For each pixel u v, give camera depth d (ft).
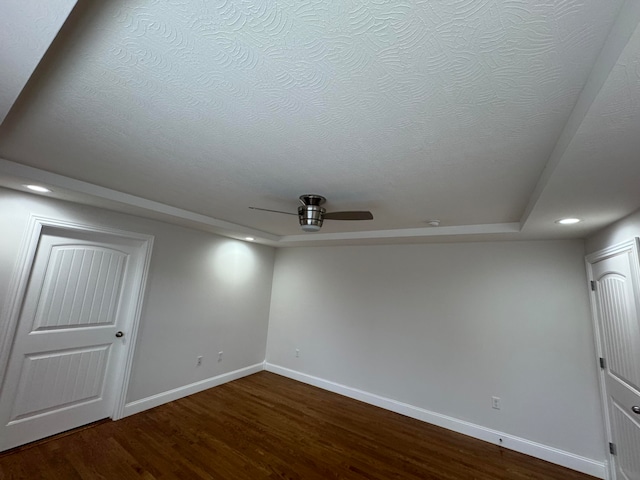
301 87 3.66
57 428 8.75
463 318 11.18
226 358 14.03
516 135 4.48
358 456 8.69
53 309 8.75
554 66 3.06
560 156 4.36
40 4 2.30
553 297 9.73
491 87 3.45
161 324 11.33
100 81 3.75
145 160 6.27
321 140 5.01
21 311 8.10
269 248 16.85
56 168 6.89
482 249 11.21
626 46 2.35
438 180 6.46
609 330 8.00
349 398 13.08
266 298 16.52
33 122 4.87
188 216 10.47
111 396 10.06
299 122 4.49
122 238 10.38
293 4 2.56
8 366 7.84
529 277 10.21
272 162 6.02
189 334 12.35
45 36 2.59
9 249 7.85
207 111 4.33
